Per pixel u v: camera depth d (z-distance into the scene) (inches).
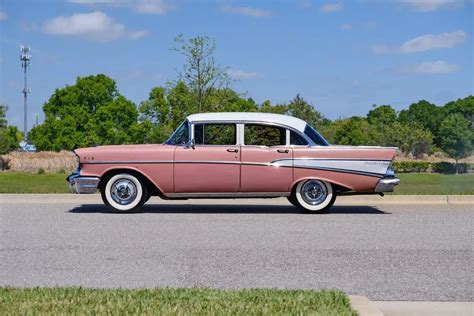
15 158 1717.5
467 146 2755.9
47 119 3070.9
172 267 319.3
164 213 534.9
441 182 1133.7
